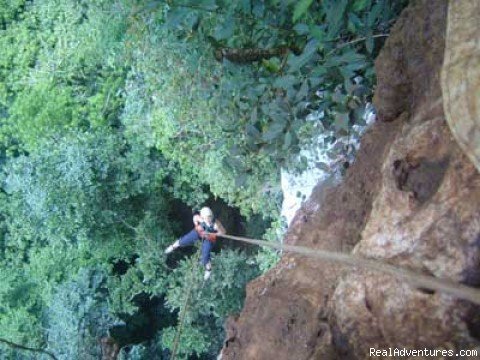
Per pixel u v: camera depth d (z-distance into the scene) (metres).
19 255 16.09
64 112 13.69
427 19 4.62
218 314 12.10
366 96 6.36
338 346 3.99
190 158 11.31
